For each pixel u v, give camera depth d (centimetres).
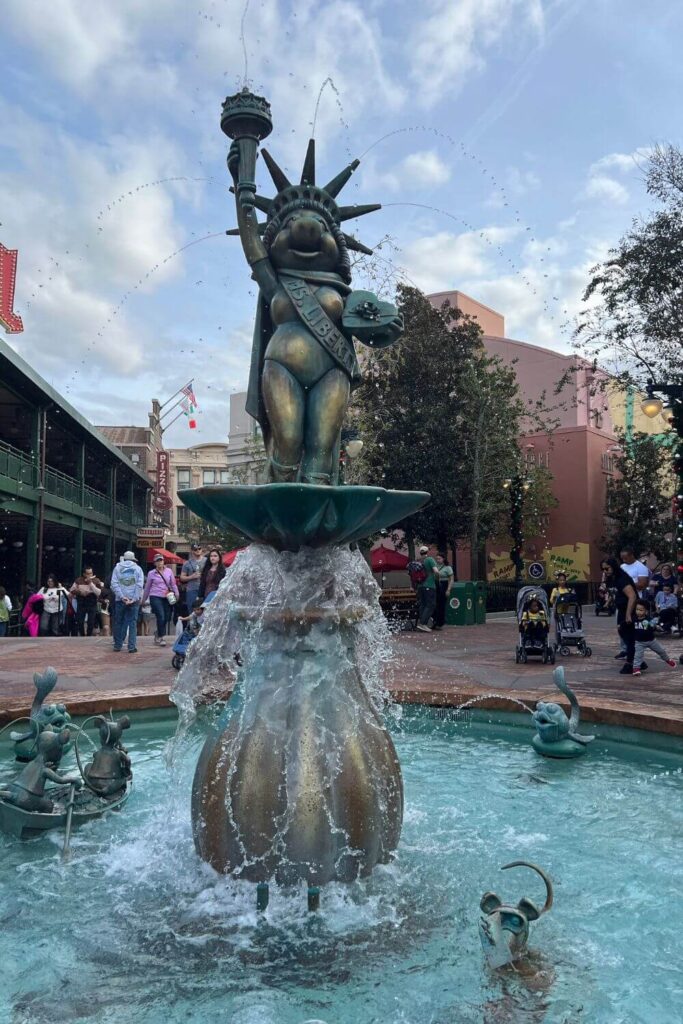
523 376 3797
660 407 1521
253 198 387
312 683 338
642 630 920
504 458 2752
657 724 562
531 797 462
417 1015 236
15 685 798
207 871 333
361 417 2469
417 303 2609
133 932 292
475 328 2698
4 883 338
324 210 396
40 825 389
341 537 346
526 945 271
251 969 265
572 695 572
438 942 283
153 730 663
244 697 346
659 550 3572
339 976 260
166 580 1330
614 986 252
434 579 1625
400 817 353
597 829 405
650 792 472
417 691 700
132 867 353
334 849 320
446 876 341
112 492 3550
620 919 301
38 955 275
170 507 5084
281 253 391
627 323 2220
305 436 382
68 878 342
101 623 1906
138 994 250
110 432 4881
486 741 616
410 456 2531
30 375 2208
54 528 3041
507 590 2573
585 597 3559
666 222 2109
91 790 432
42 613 1694
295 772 323
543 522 3594
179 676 460
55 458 3297
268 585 362
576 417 3716
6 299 2466
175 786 464
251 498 320
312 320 381
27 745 533
